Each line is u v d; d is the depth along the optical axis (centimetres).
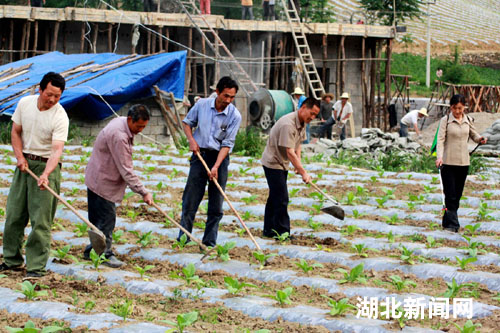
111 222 712
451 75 4006
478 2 6600
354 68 2575
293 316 568
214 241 782
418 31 5081
